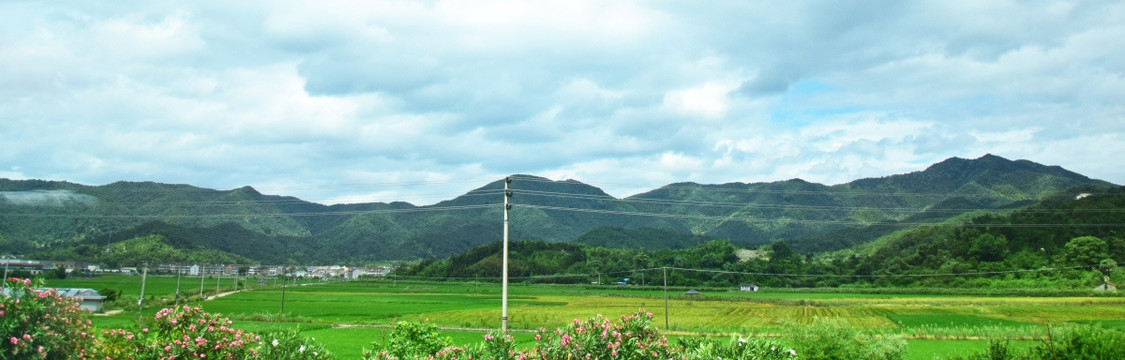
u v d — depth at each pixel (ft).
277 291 541.34
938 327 253.65
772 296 479.00
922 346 201.87
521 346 201.87
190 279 604.49
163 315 59.26
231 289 539.29
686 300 463.83
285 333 64.34
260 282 652.48
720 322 308.40
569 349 59.98
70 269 521.24
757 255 652.89
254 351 59.88
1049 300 379.55
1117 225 465.47
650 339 64.03
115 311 323.16
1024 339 217.97
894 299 426.51
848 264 612.70
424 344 87.30
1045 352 96.17
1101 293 391.86
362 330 252.83
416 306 403.54
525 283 645.92
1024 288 428.97
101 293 357.20
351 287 621.31
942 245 545.85
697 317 336.90
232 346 59.11
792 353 68.33
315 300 443.73
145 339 57.82
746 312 367.04
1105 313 319.88
